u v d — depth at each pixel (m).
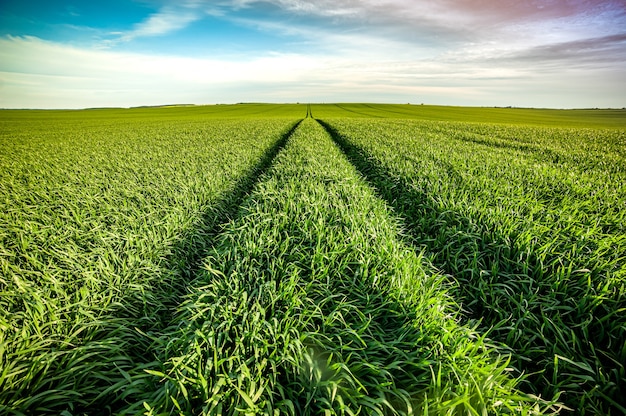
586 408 2.81
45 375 2.87
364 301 3.84
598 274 4.11
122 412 2.48
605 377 3.04
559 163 12.38
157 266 4.79
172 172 10.55
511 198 7.14
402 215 7.56
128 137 26.27
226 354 2.86
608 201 6.98
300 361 2.87
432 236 6.37
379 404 2.55
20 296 3.70
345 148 18.84
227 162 12.50
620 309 3.40
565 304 3.93
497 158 12.94
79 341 3.34
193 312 3.46
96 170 11.34
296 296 3.56
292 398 2.64
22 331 3.13
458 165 11.15
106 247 5.11
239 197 9.28
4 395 2.59
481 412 2.46
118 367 2.90
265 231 5.38
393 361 2.99
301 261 4.57
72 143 22.47
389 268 4.30
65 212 6.61
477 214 6.21
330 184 8.44
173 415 2.47
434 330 3.26
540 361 3.32
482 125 37.62
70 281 4.19
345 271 4.46
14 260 4.70
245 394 2.40
